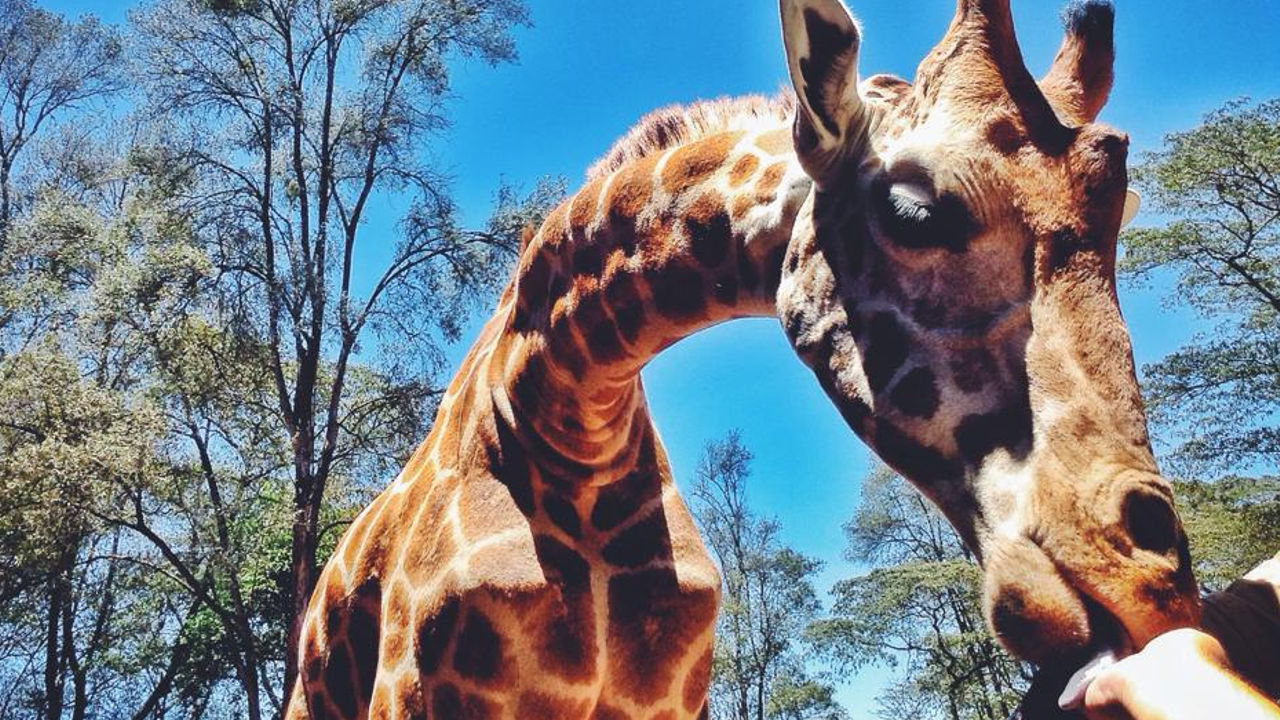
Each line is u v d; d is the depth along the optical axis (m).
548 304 3.27
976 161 2.10
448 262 20.53
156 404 17.92
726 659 31.92
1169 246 20.98
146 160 19.83
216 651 21.61
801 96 2.33
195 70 19.95
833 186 2.40
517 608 2.98
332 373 23.06
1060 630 1.73
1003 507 1.88
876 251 2.25
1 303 20.59
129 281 17.83
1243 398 20.84
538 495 3.18
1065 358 1.91
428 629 3.05
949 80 2.22
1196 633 1.23
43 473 15.17
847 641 31.05
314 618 3.82
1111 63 2.32
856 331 2.25
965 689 28.81
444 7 20.62
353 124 20.52
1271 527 19.86
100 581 20.48
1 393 16.22
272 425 19.69
